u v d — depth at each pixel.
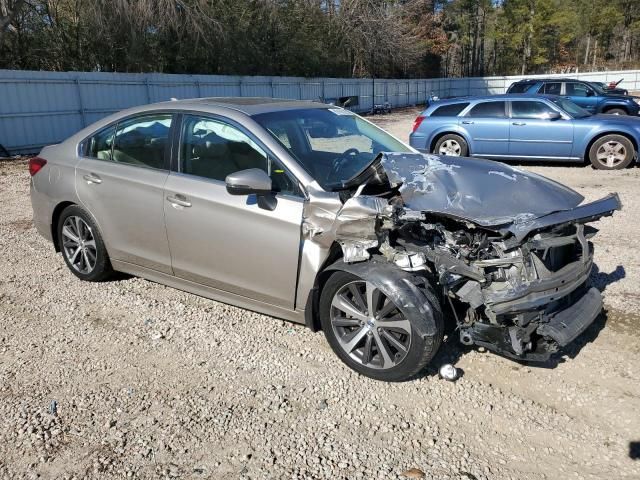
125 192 4.49
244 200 3.81
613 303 4.50
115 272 5.15
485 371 3.58
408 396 3.35
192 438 3.01
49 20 23.08
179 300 4.75
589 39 72.38
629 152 10.83
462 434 3.01
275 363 3.74
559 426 3.07
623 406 3.22
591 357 3.72
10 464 2.83
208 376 3.61
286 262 3.67
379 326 3.39
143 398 3.38
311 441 2.97
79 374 3.66
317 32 38.94
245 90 25.70
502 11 67.75
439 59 61.88
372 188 3.79
